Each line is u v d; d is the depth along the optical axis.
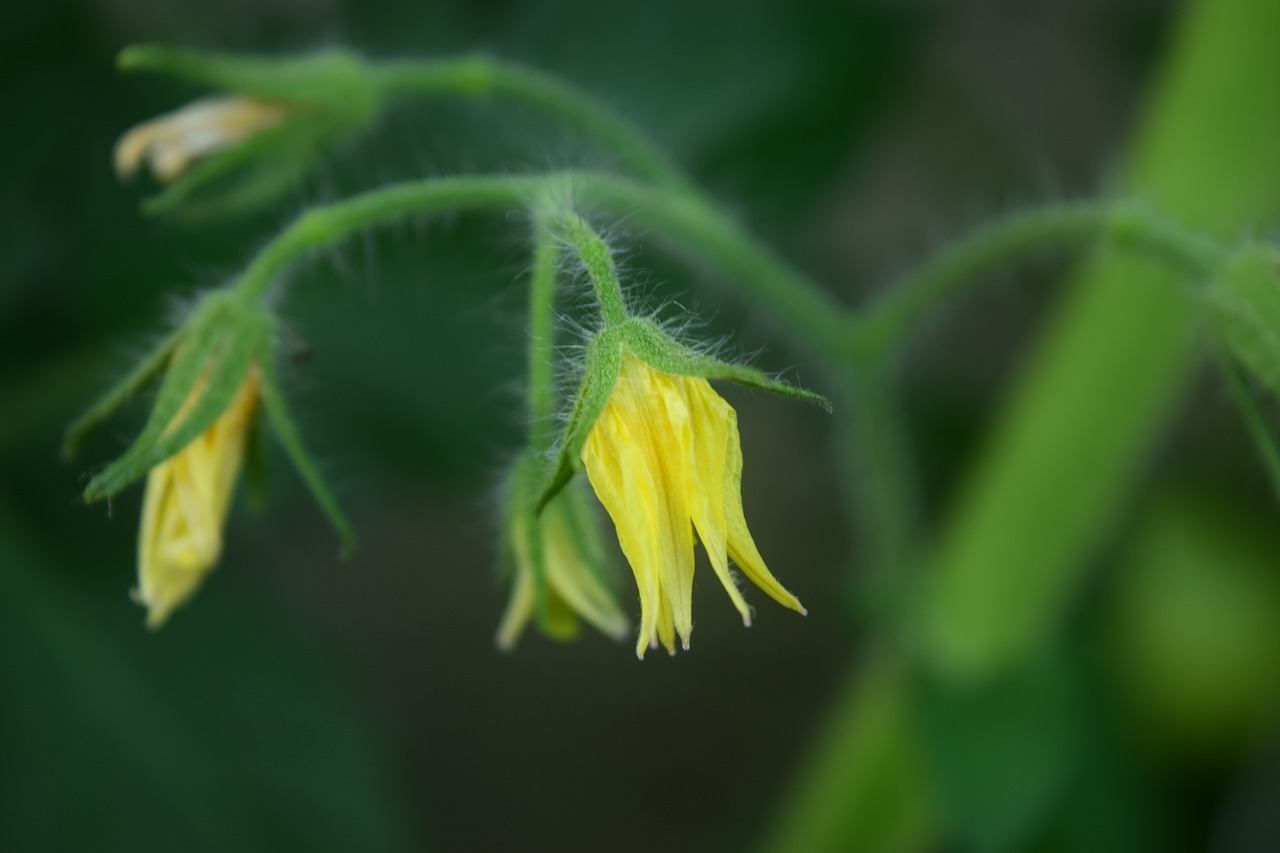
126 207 0.19
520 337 0.19
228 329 0.15
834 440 0.20
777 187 0.20
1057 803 0.19
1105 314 0.18
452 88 0.17
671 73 0.20
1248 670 0.21
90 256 0.19
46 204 0.19
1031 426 0.18
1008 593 0.18
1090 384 0.18
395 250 0.19
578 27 0.20
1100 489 0.18
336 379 0.19
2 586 0.19
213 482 0.15
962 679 0.18
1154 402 0.18
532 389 0.15
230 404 0.15
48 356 0.19
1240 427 0.22
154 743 0.18
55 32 0.19
